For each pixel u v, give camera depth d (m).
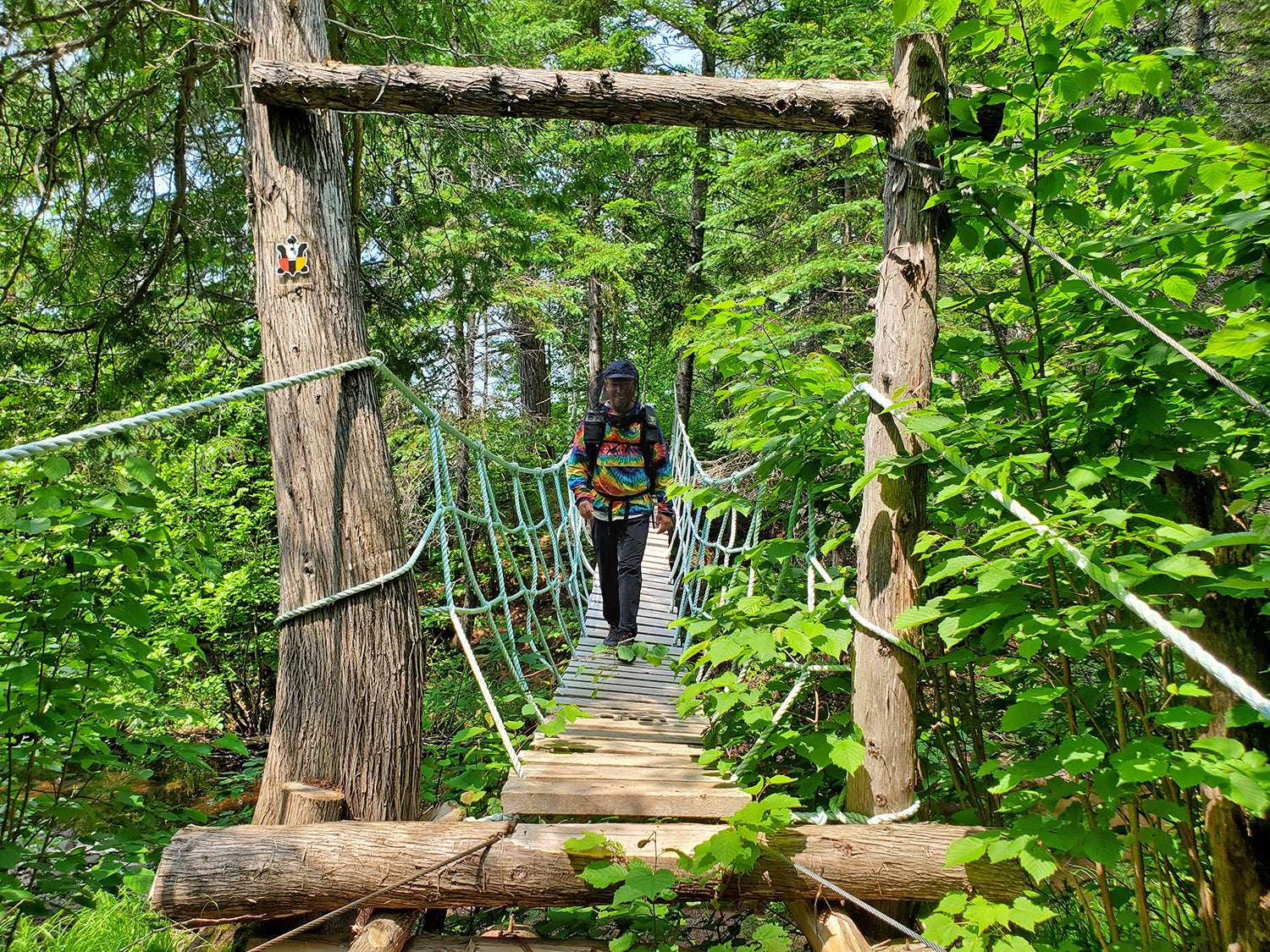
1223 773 1.49
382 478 2.68
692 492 3.17
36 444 1.79
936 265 2.59
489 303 7.02
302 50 2.79
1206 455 1.95
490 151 5.69
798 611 2.63
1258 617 1.91
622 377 3.84
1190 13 6.14
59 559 2.48
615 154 6.89
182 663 6.39
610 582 4.03
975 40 2.10
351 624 2.53
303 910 2.10
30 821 2.79
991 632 2.12
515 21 9.64
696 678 3.00
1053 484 2.14
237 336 5.93
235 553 8.12
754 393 2.91
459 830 2.19
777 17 8.94
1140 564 1.64
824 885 2.12
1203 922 1.95
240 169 4.57
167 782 4.76
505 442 9.92
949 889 2.13
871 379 2.61
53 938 2.02
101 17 3.86
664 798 2.33
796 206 8.02
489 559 10.00
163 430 5.13
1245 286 1.85
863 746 2.40
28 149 4.13
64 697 2.56
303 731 2.46
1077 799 1.89
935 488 2.63
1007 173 2.37
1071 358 2.35
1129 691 2.02
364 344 2.78
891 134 2.67
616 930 2.71
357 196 4.67
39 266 4.75
